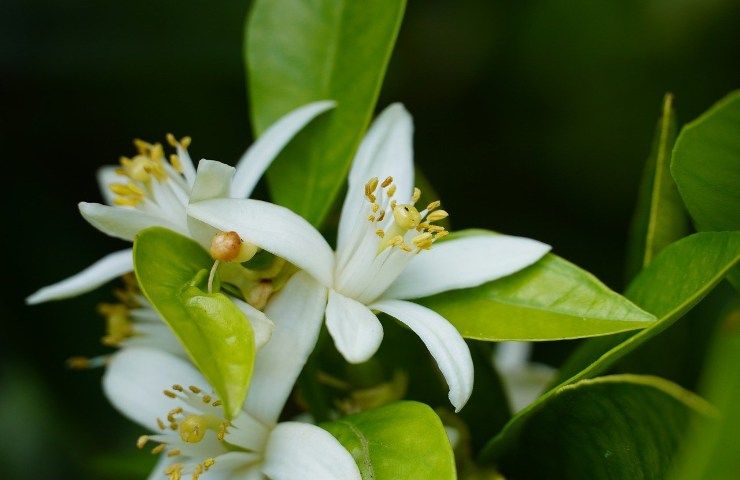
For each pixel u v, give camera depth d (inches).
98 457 12.3
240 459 10.1
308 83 11.3
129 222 10.1
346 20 11.2
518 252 10.3
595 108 13.4
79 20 13.4
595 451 9.9
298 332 10.1
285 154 11.0
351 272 10.1
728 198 9.8
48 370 13.3
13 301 13.4
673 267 10.1
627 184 13.4
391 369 10.9
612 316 10.0
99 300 13.4
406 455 9.6
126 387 10.7
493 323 10.2
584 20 13.3
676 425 9.4
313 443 9.9
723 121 9.4
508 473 10.5
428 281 10.3
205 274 9.9
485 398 10.7
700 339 11.0
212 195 9.9
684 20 13.2
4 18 13.4
